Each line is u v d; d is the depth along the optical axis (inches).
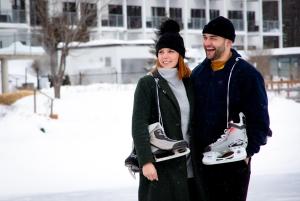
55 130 754.8
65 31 1175.6
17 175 466.3
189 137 201.3
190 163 202.7
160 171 197.0
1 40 1218.6
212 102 202.4
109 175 450.0
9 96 1052.5
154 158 193.9
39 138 683.4
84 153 567.5
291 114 934.4
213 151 197.3
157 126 194.5
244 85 200.5
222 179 203.3
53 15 1221.7
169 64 201.6
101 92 1168.8
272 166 455.5
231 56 205.6
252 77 199.9
